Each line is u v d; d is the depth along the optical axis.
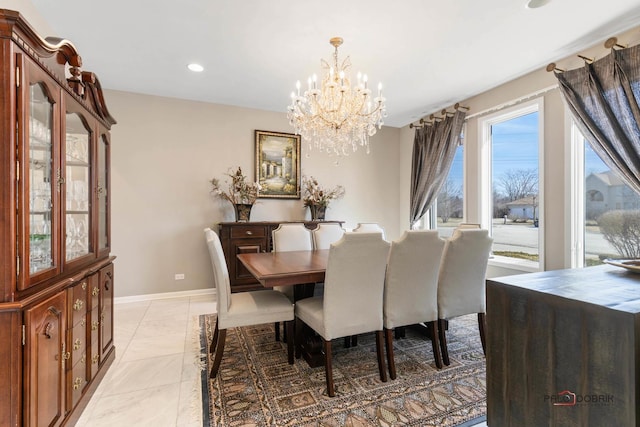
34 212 1.39
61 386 1.50
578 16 2.31
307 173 4.79
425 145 4.70
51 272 1.45
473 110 3.98
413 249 2.16
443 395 1.92
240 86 3.67
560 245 3.05
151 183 3.96
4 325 1.19
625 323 0.84
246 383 2.05
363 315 2.06
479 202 3.89
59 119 1.54
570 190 2.95
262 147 4.48
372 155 5.25
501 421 1.20
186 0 2.13
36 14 2.23
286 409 1.78
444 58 2.96
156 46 2.75
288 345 2.32
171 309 3.57
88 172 1.97
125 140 3.85
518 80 3.42
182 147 4.10
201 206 4.19
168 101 4.04
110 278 2.29
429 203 4.64
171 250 4.05
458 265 2.37
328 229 3.81
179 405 1.82
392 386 2.02
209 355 2.44
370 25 2.42
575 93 2.73
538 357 1.06
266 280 2.07
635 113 2.32
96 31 2.51
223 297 2.14
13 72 1.20
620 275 1.29
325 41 2.66
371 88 3.68
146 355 2.46
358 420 1.69
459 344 2.68
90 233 1.97
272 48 2.78
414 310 2.23
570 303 0.97
